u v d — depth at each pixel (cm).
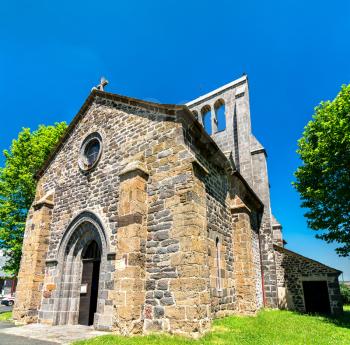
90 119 1252
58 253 1095
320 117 1441
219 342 651
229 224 1193
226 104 2325
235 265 1166
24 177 1831
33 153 1948
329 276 1562
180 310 709
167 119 938
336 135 1276
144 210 865
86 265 1069
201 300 716
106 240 935
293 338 766
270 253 1648
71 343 681
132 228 820
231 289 1081
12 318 1116
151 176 904
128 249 805
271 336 764
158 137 937
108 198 1008
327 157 1321
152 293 773
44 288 1088
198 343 635
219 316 920
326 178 1372
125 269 789
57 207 1214
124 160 1007
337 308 1502
